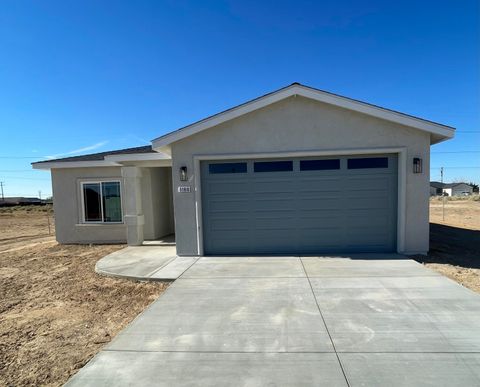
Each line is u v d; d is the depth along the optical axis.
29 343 4.61
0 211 46.69
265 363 3.54
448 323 4.40
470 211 27.53
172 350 3.88
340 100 8.10
